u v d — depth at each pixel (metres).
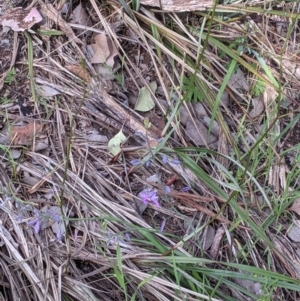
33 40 0.46
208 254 0.43
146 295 0.41
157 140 0.44
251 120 0.46
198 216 0.44
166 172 0.44
